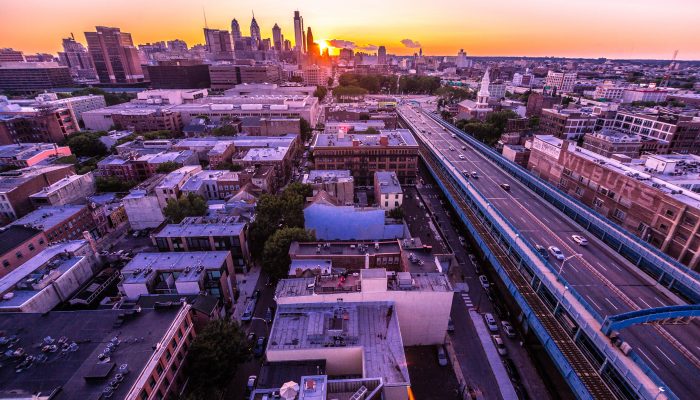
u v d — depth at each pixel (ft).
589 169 425.69
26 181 406.41
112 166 515.09
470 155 602.03
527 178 469.98
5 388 160.56
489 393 222.69
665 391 169.68
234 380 230.27
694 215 301.02
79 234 373.81
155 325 198.18
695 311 204.13
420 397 218.59
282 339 197.88
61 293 253.65
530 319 253.03
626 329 226.79
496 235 352.90
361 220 365.40
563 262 277.44
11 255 295.28
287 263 304.09
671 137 580.71
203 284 262.88
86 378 162.71
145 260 278.67
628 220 371.56
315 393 157.38
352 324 208.64
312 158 626.23
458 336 264.72
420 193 513.04
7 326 198.08
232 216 351.46
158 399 178.19
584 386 194.59
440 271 260.83
